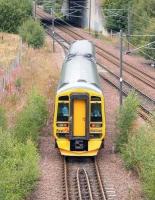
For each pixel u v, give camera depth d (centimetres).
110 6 13038
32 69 7256
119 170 3888
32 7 12338
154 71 8281
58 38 11744
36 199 3350
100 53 9769
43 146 4400
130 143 3966
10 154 3506
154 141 3734
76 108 4028
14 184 3109
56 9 16738
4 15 11612
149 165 3328
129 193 3409
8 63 7581
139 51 9419
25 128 4216
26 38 9944
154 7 11131
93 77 4384
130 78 7431
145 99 6097
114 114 5322
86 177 3672
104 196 3372
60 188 3538
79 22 14988
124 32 11975
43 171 3831
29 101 4694
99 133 4081
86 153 4094
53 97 5906
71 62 4806
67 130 4078
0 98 5419
